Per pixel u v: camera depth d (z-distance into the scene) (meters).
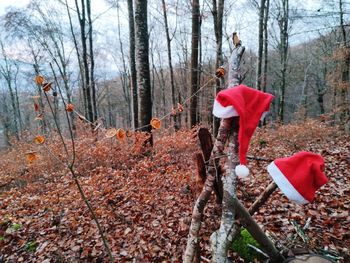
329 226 3.41
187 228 3.82
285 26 14.74
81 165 7.02
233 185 1.93
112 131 2.75
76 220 4.39
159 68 26.00
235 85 2.06
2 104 32.00
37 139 2.98
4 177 7.73
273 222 3.55
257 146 7.98
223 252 1.96
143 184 5.48
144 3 6.91
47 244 3.90
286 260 2.37
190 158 6.77
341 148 7.07
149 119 7.32
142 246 3.62
